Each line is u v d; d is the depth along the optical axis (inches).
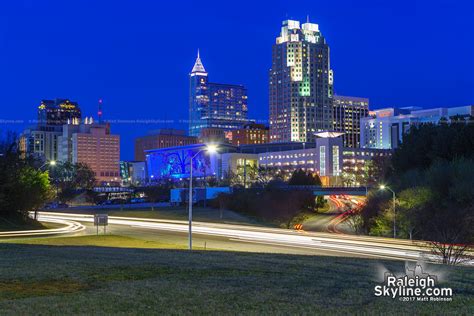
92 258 1035.9
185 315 565.6
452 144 3764.8
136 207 5221.5
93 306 600.7
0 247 1371.8
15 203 2965.1
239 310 586.9
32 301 623.8
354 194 5255.9
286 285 733.3
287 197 4603.8
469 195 2787.9
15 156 3129.9
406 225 3026.6
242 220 4060.0
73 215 4092.0
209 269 876.0
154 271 846.5
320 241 2370.8
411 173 3619.6
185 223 3464.6
